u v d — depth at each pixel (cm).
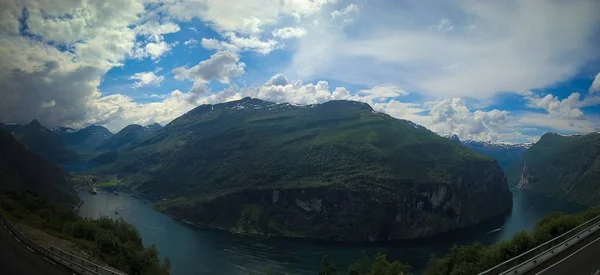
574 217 6550
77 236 8306
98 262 6241
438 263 7756
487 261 6191
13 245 6419
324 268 11312
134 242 9294
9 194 12794
